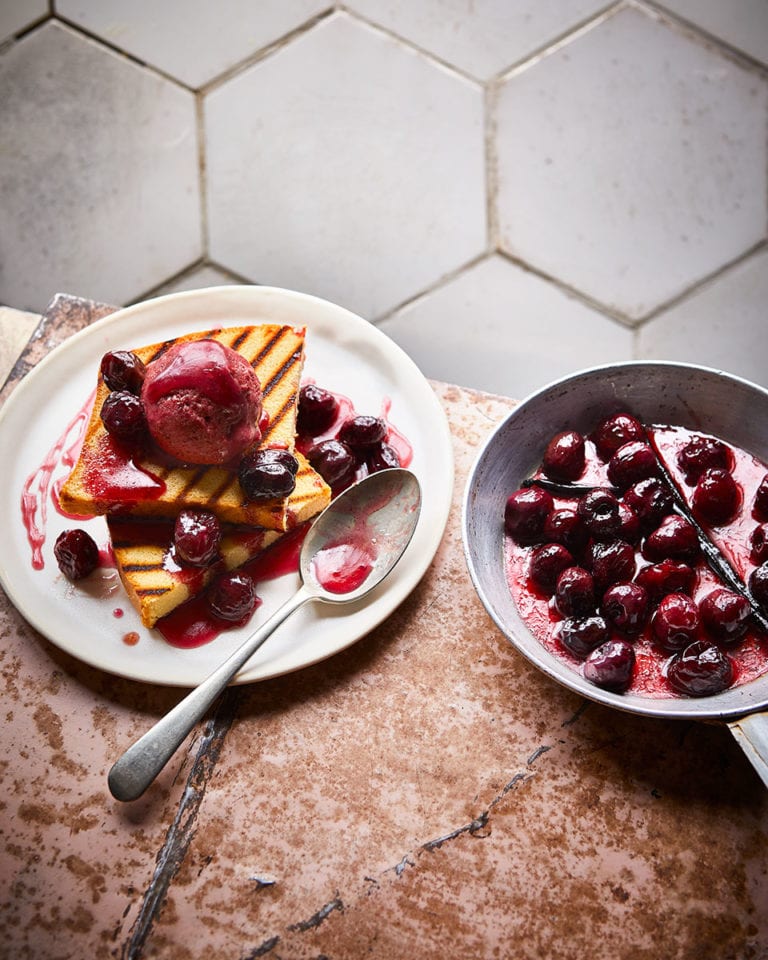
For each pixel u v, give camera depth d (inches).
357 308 47.4
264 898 28.0
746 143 49.4
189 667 29.3
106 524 30.9
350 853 28.4
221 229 48.2
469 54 50.7
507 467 30.4
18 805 28.7
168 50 50.3
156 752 28.1
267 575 30.7
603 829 28.5
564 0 51.2
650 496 29.5
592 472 30.6
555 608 29.1
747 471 30.2
